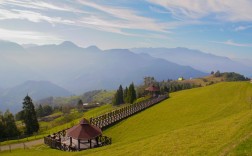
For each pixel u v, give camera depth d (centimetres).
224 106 6556
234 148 2297
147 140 4119
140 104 8425
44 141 5606
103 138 5534
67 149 5009
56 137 5866
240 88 8456
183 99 8600
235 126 3559
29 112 9344
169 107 7712
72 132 5097
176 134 4041
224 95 7950
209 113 6212
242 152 2158
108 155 3700
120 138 5628
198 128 4147
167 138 3916
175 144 3453
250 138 2411
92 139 5500
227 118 4547
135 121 6794
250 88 8106
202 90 9700
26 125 9306
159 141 3838
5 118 9006
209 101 7525
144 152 3431
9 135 8756
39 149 5291
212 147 2906
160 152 3250
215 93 8450
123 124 6675
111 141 5406
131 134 5753
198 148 3005
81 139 4916
